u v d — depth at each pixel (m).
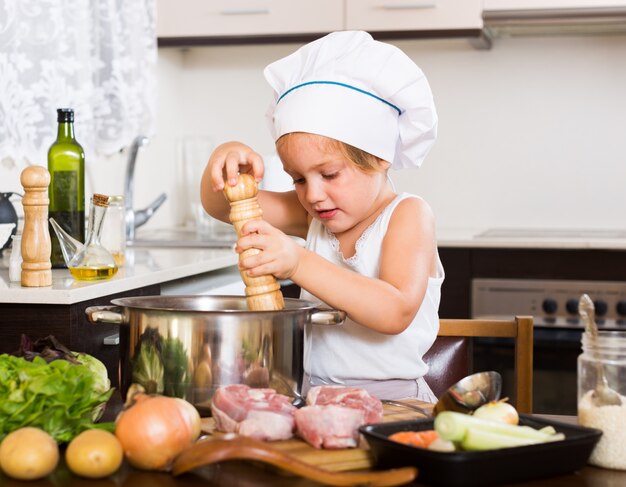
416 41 3.24
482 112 3.30
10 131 2.15
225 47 3.43
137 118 2.79
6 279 1.72
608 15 2.83
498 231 3.17
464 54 3.29
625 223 3.23
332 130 1.25
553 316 2.75
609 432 0.90
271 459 0.80
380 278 1.31
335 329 1.38
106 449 0.85
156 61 2.93
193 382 1.01
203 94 3.49
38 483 0.84
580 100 3.24
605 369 0.95
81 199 1.98
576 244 2.72
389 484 0.79
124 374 1.07
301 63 1.32
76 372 0.97
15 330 1.61
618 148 3.22
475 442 0.85
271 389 1.01
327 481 0.80
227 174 1.24
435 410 1.02
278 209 1.59
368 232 1.38
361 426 0.90
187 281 2.27
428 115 1.34
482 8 2.91
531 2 2.88
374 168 1.31
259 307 1.12
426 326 1.39
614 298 2.72
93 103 2.63
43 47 2.26
